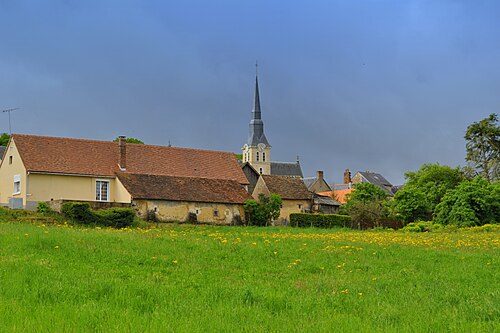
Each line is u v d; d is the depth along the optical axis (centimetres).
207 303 1584
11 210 5181
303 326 1346
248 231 5212
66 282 1809
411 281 2089
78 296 1612
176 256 2498
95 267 2156
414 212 8012
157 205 6488
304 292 1825
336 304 1633
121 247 2653
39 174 6400
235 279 2056
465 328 1345
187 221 6644
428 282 2058
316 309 1559
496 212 7244
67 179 6550
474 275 2248
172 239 3131
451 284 2027
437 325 1371
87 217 5247
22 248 2464
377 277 2172
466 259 2792
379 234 5147
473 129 10475
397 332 1309
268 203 7350
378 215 8131
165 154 7606
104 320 1327
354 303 1656
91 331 1247
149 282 1870
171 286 1817
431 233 5666
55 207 5534
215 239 3338
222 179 7419
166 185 6769
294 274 2214
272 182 9006
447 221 7262
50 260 2205
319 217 7162
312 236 4356
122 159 7025
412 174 10500
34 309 1423
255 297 1661
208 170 7700
